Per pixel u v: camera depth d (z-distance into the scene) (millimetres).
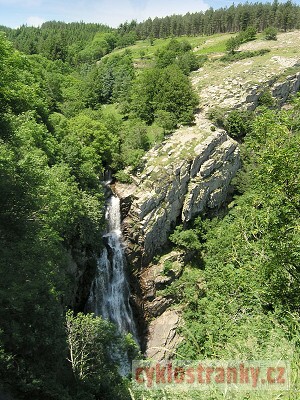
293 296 11258
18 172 17719
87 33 143000
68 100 56906
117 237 39031
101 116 52188
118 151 44938
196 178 42938
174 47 90375
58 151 33531
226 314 12383
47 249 19109
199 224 43000
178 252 40281
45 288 18203
